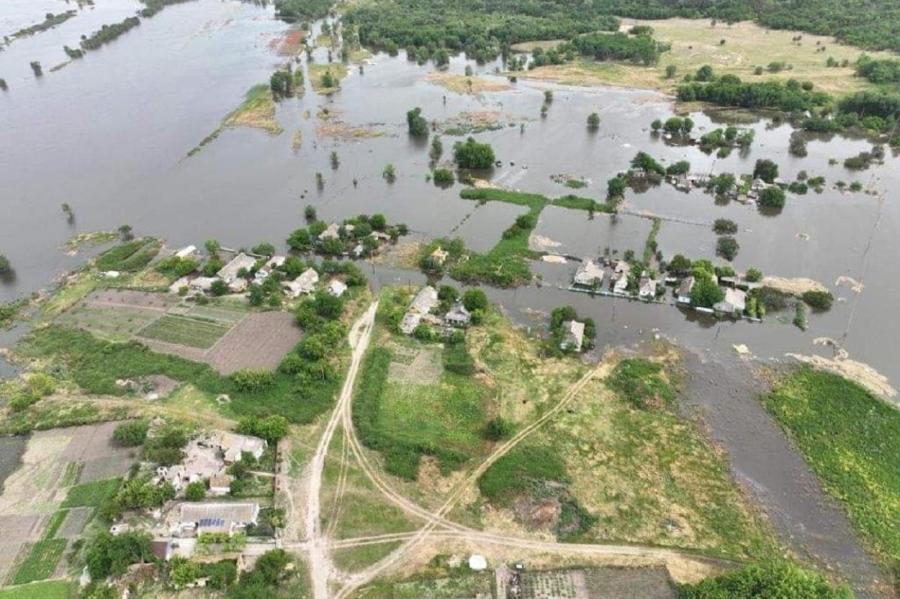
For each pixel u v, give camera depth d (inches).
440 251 4970.5
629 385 3683.6
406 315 4261.8
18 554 2773.1
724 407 3558.1
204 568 2650.1
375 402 3582.7
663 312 4379.9
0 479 3149.6
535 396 3654.0
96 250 5280.5
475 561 2723.9
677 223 5462.6
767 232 5295.3
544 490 3056.1
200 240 5388.8
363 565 2736.2
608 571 2659.9
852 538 2829.7
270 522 2893.7
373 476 3154.5
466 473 3171.8
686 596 2474.2
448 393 3671.3
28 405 3599.9
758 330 4178.2
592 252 5054.1
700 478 3129.9
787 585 2365.9
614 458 3240.7
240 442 3240.7
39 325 4338.1
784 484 3095.5
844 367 3816.4
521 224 5374.0
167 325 4286.4
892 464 3179.1
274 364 3892.7
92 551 2672.2
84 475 3147.1
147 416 3491.6
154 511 2938.0
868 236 5201.8
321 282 4724.4
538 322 4293.8
